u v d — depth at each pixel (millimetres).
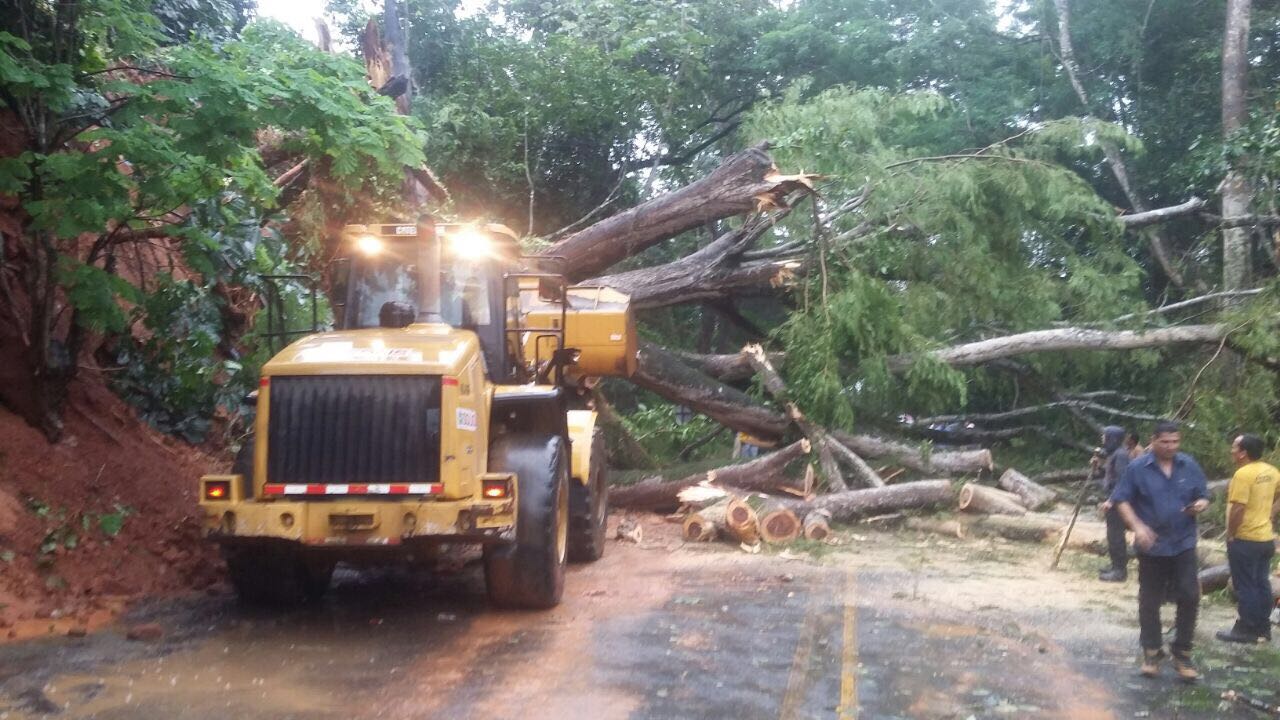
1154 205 23469
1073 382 17734
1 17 8789
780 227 16531
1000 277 16047
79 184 7863
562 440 9117
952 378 14398
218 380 11438
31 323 8648
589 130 24234
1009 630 8016
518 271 10227
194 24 15898
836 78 25703
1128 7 23281
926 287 15680
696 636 7527
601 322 11695
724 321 25047
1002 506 13281
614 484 14234
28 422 8867
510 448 8367
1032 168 16234
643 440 16219
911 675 6652
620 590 9203
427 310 8922
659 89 24281
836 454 14336
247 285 10852
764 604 8734
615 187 23922
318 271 12797
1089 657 7309
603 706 5867
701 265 15180
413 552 7750
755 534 11891
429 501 7551
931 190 15445
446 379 7703
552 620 7992
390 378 7711
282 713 5664
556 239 24094
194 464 10438
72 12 8766
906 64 23734
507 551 7895
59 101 8078
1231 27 19375
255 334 10258
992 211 16500
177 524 9367
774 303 21375
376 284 9203
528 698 5992
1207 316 17391
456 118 22109
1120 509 7012
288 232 12852
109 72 9227
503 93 23203
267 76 8430
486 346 9086
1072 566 11047
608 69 23625
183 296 10039
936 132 22344
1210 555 10766
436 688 6168
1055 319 16656
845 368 15070
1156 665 6848
